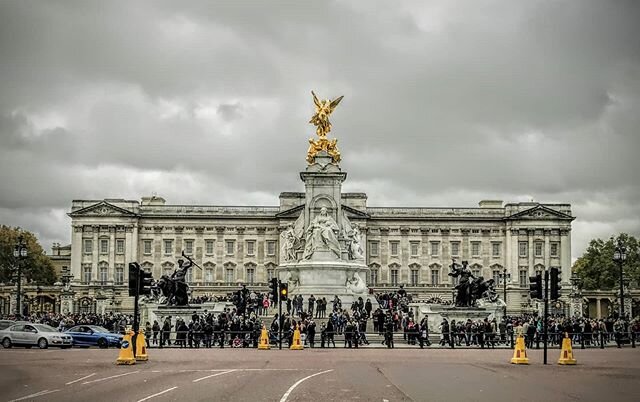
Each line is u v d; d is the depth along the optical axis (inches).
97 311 7062.0
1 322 2866.6
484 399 1314.0
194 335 2847.0
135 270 2111.2
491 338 2933.1
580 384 1556.3
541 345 3095.5
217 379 1594.5
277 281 2792.8
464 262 3659.0
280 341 2701.8
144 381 1551.4
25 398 1296.8
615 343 3321.9
